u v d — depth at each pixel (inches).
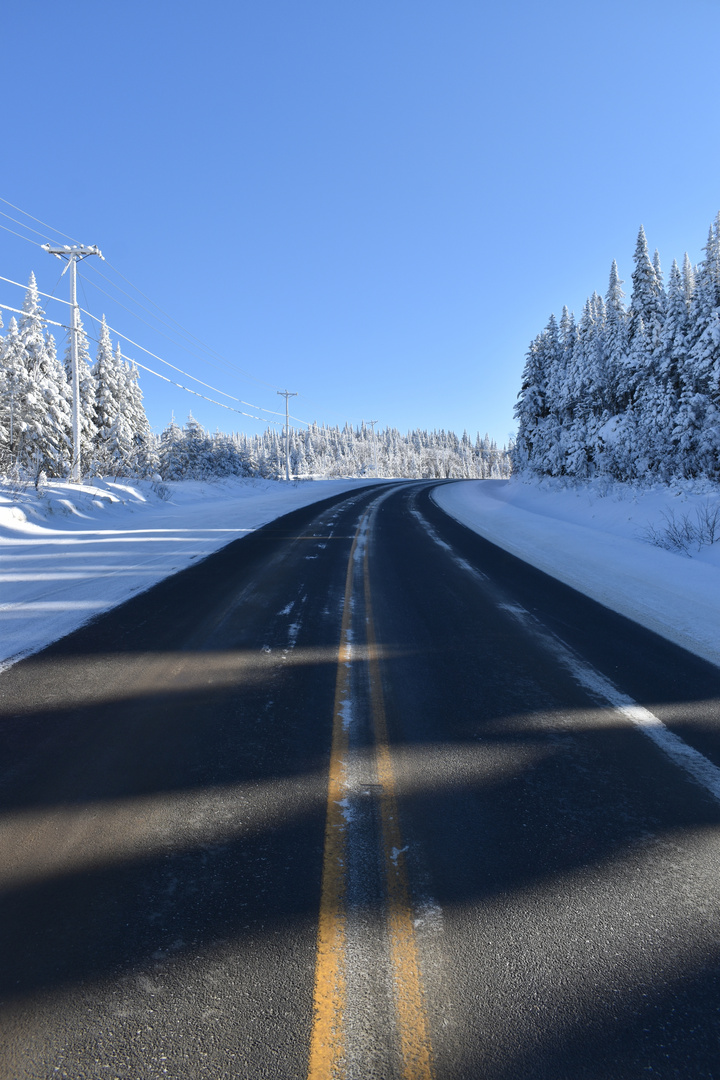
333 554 434.0
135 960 78.3
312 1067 65.1
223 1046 67.4
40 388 1059.9
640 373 872.3
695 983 77.0
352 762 133.8
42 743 139.1
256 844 103.7
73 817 110.3
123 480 847.1
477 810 116.0
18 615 242.5
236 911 87.5
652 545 461.4
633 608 284.0
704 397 710.5
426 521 711.1
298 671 190.5
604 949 82.3
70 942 81.0
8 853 99.7
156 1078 63.7
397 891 92.6
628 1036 69.5
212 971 76.9
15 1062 64.9
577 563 408.2
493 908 89.4
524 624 253.3
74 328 793.6
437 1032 69.6
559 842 106.3
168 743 140.6
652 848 105.1
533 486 1157.7
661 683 187.0
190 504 869.8
